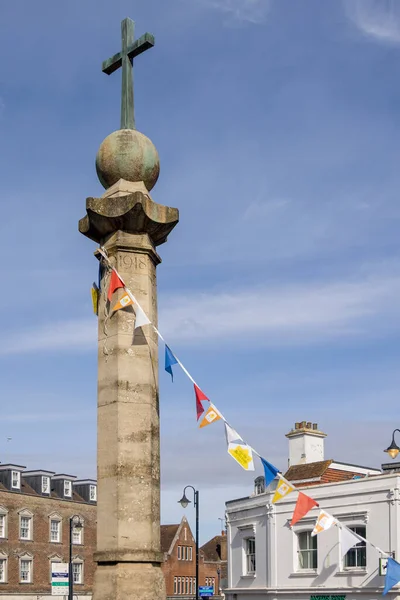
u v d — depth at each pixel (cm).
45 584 7756
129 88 1886
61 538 8044
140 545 1634
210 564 10431
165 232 1812
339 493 4084
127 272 1759
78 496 8556
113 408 1695
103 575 1617
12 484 7725
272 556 4356
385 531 3862
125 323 1734
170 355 1720
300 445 4950
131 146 1809
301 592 4159
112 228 1772
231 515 4803
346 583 3975
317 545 4162
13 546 7512
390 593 3772
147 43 1853
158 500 1709
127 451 1672
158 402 1767
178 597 9769
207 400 1730
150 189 1850
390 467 4666
